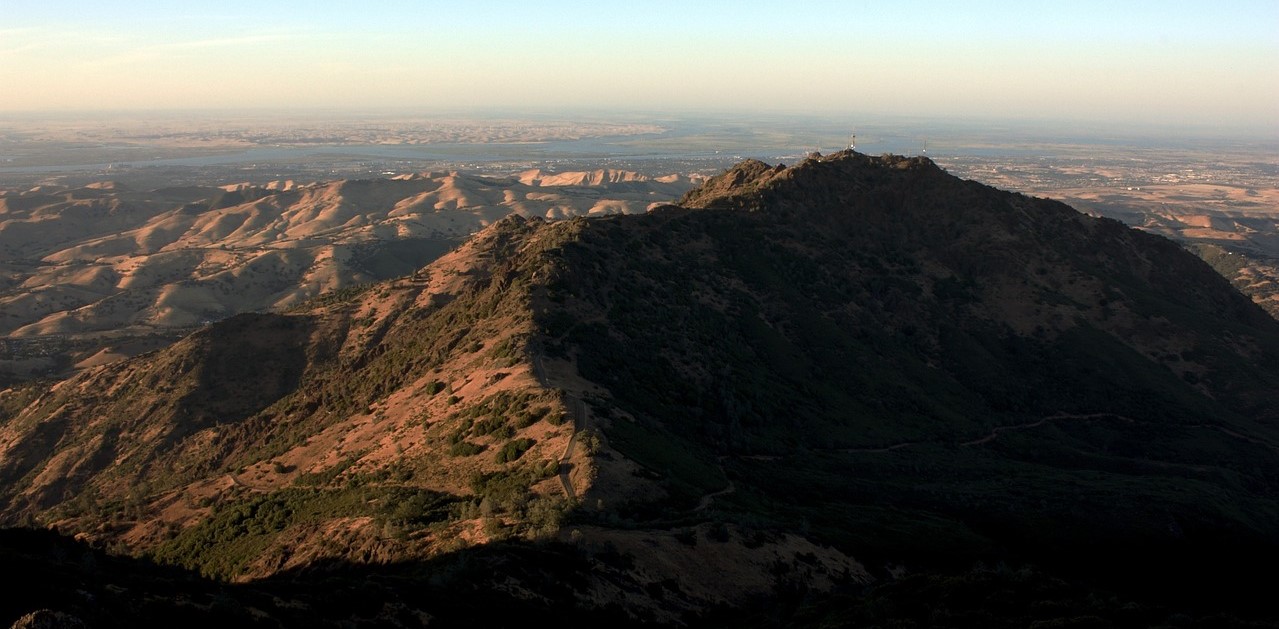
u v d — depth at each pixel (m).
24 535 48.03
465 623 44.34
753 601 56.34
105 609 35.72
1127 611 52.28
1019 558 79.75
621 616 49.50
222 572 67.25
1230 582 79.94
